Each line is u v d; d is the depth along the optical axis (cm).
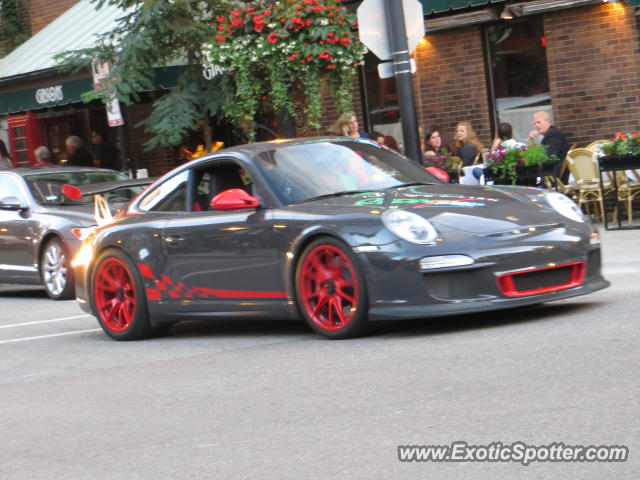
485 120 1675
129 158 2183
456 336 711
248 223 801
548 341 654
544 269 725
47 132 2356
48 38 2250
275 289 789
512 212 751
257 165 825
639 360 572
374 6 1094
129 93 1562
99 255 923
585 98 1568
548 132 1508
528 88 1634
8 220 1377
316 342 761
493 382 559
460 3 1483
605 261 1013
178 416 574
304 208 777
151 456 494
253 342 809
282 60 1301
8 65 2242
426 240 711
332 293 757
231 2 1577
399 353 674
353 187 812
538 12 1542
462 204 757
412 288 709
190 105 1529
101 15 2172
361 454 455
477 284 707
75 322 1080
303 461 454
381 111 1803
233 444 498
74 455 514
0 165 1816
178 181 888
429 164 1499
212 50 1329
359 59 1314
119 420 581
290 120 1338
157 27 1549
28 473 489
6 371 795
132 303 905
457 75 1694
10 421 610
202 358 759
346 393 578
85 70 1825
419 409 521
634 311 735
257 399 592
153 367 745
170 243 859
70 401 650
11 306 1314
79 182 1418
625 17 1518
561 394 516
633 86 1525
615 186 1303
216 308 833
